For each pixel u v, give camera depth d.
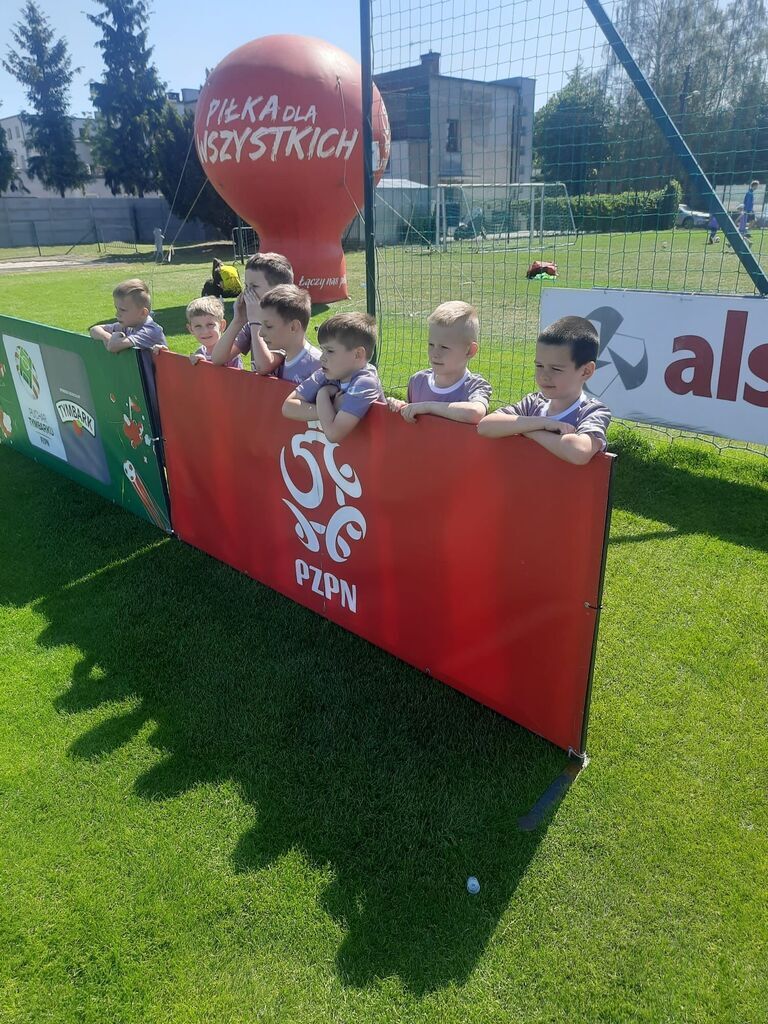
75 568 4.28
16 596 4.02
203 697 3.15
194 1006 1.96
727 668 3.22
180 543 4.51
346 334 2.73
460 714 2.98
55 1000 2.00
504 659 2.76
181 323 11.96
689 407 5.34
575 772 2.67
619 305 5.48
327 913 2.19
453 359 2.81
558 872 2.30
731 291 12.16
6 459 6.06
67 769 2.78
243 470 3.70
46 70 46.78
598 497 2.17
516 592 2.57
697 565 4.07
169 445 4.21
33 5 45.88
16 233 35.03
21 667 3.39
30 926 2.19
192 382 3.79
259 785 2.68
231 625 3.65
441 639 2.99
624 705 3.02
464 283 16.11
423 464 2.70
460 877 2.30
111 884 2.31
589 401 2.43
